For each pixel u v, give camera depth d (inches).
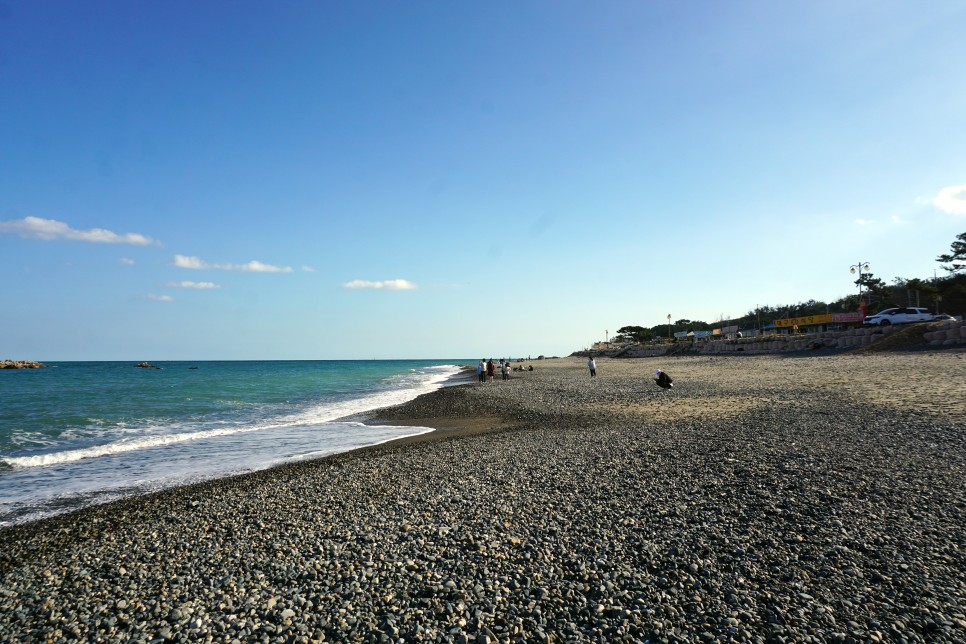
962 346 1359.5
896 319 1830.7
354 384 2337.6
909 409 610.5
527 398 1189.7
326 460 582.6
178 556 306.8
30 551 331.3
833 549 260.7
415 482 449.1
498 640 206.4
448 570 268.2
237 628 222.1
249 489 459.8
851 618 204.8
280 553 301.4
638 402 962.1
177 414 1127.0
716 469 415.5
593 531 307.3
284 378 2970.0
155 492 475.2
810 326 2748.5
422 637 209.6
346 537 320.5
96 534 357.7
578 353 5693.9
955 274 2431.1
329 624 222.5
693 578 245.6
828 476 371.2
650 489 380.2
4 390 1879.9
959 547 253.0
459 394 1440.7
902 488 337.4
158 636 219.1
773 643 193.9
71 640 220.2
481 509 359.6
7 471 576.4
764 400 826.2
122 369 4810.5
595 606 226.2
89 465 602.5
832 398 772.0
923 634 192.2
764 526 295.6
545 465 482.0
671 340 4271.7
